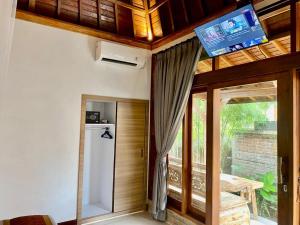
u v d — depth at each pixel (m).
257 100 2.75
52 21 3.40
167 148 3.68
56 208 3.39
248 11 2.44
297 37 2.29
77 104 3.59
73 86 3.57
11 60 3.12
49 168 3.36
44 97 3.34
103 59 3.76
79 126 3.60
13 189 3.11
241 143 2.96
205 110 3.40
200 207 3.40
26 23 3.23
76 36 3.62
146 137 4.32
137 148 4.22
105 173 4.27
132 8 4.07
